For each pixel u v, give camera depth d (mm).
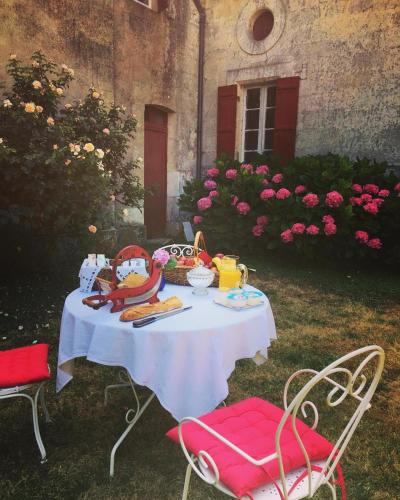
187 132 7957
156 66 6992
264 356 2156
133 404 2518
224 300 2074
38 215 4473
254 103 7805
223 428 1558
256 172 6559
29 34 5059
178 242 7223
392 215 5578
